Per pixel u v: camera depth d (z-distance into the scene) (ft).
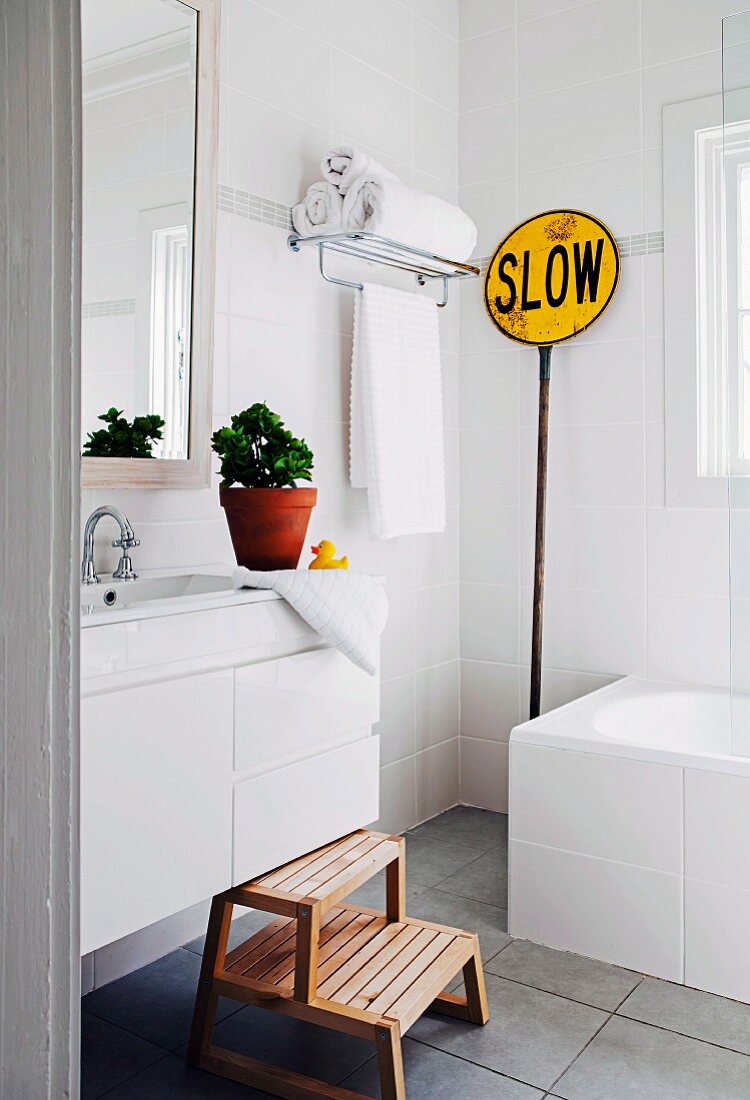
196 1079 5.37
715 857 6.29
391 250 7.98
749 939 6.17
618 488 9.08
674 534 8.79
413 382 8.54
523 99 9.52
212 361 6.85
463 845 9.00
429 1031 5.89
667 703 8.38
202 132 6.62
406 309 8.48
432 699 9.79
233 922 7.41
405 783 9.41
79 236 1.46
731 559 6.83
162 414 6.50
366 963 5.48
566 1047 5.70
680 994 6.32
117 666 4.49
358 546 8.66
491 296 9.65
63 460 1.47
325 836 5.93
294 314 7.79
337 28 8.21
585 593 9.33
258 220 7.39
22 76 1.40
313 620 5.63
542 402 9.16
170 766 4.79
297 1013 5.07
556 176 9.34
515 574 9.77
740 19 6.89
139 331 6.29
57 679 1.48
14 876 1.45
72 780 1.50
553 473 9.46
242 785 5.26
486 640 10.01
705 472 8.71
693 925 6.39
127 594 5.93
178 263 6.54
